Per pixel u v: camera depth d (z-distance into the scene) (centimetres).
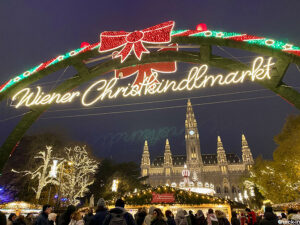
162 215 661
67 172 3356
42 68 1060
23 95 1077
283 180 3528
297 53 809
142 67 1066
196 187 2956
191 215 1042
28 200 3228
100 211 597
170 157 16288
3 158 998
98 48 1037
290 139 3036
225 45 929
